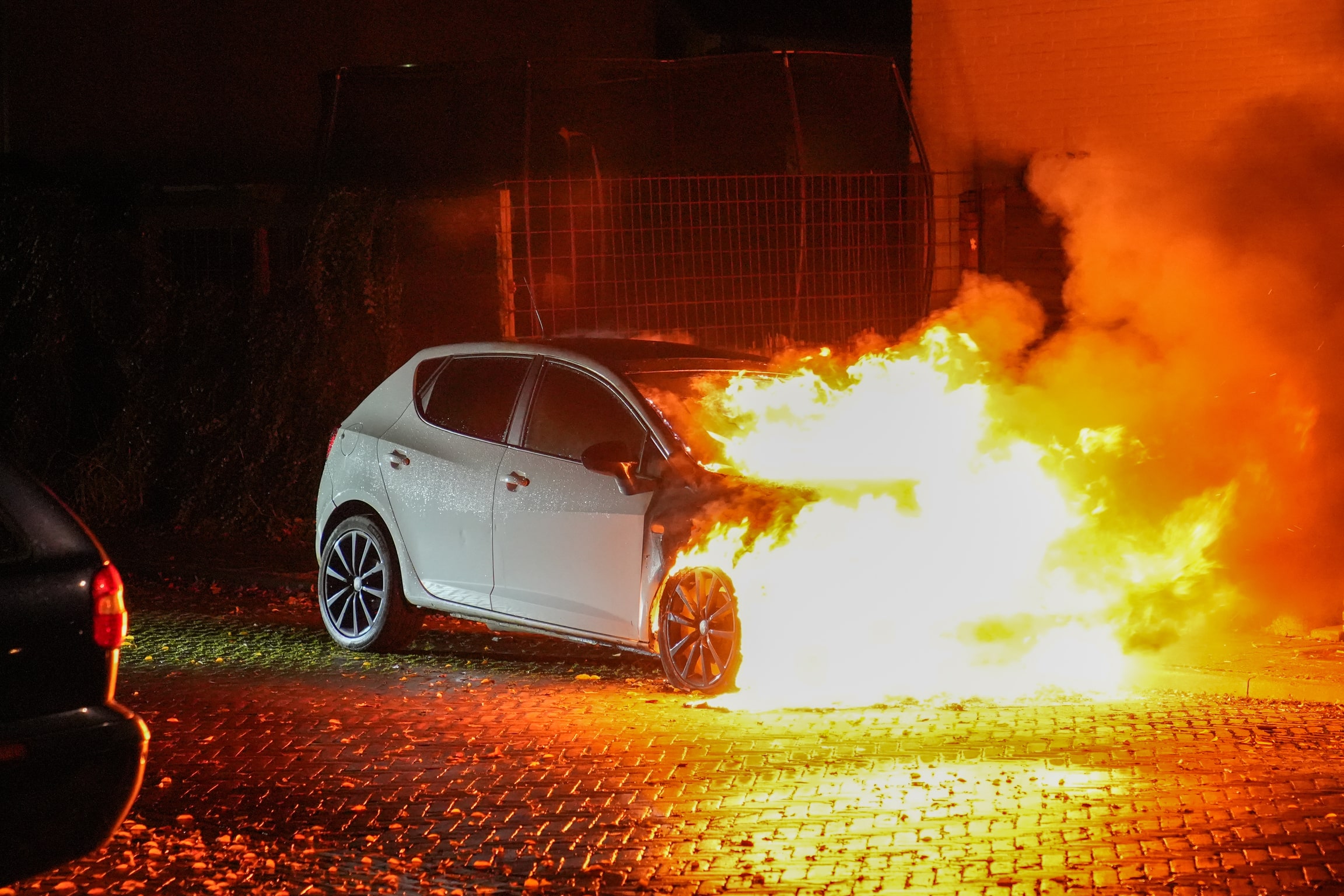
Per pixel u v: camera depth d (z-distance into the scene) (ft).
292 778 21.70
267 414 44.47
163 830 19.36
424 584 29.89
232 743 23.58
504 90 58.49
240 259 46.24
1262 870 17.08
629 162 60.03
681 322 45.62
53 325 46.06
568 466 28.07
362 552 31.14
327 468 31.94
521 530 28.30
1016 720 24.18
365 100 58.13
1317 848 17.75
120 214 46.73
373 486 30.76
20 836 14.73
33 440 46.32
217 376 45.29
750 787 20.83
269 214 45.78
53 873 17.76
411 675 28.48
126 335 46.37
